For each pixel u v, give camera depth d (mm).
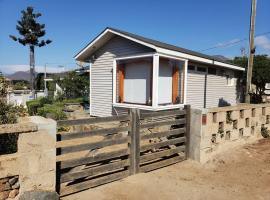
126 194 4559
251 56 10562
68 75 24031
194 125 6398
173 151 6168
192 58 10977
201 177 5504
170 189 4836
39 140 3811
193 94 12180
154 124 5770
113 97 11008
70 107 14555
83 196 4434
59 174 4316
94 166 5289
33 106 16125
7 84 5953
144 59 10203
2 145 4574
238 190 4910
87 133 4633
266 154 7027
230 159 6609
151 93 10016
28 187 3746
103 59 11703
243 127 7750
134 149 5371
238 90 16469
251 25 10555
